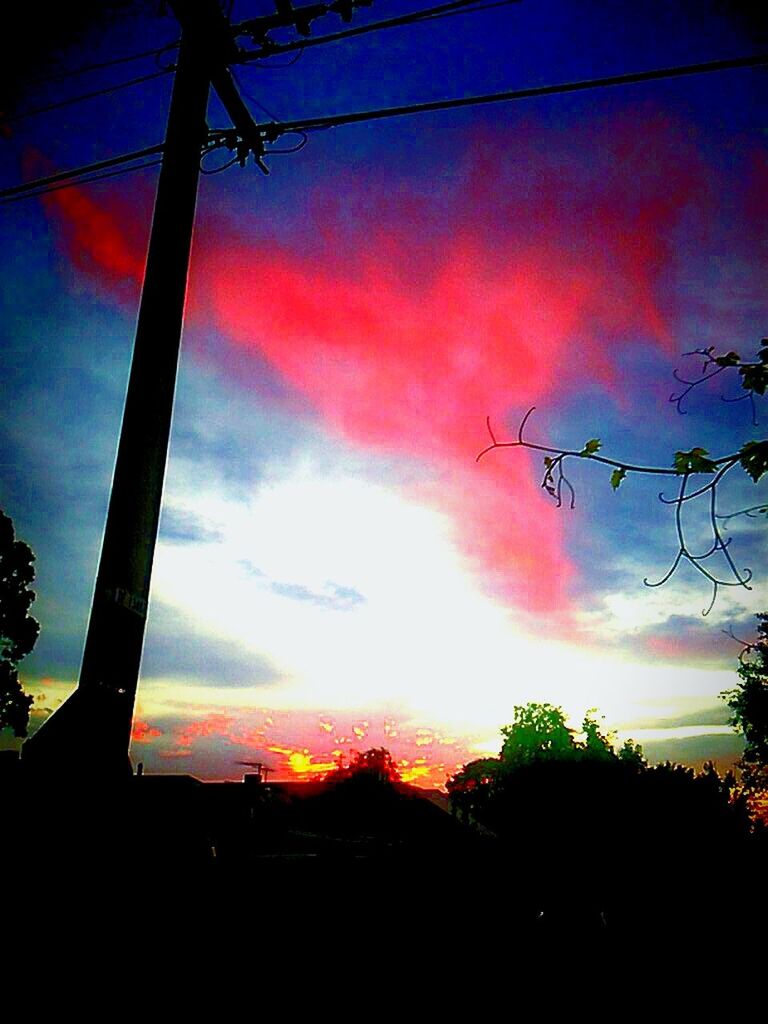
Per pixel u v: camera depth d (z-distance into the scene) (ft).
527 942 44.27
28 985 9.88
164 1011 11.13
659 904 55.36
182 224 14.61
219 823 82.33
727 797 90.79
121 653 11.86
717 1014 28.71
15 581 78.07
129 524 12.35
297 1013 22.75
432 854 70.38
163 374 13.43
